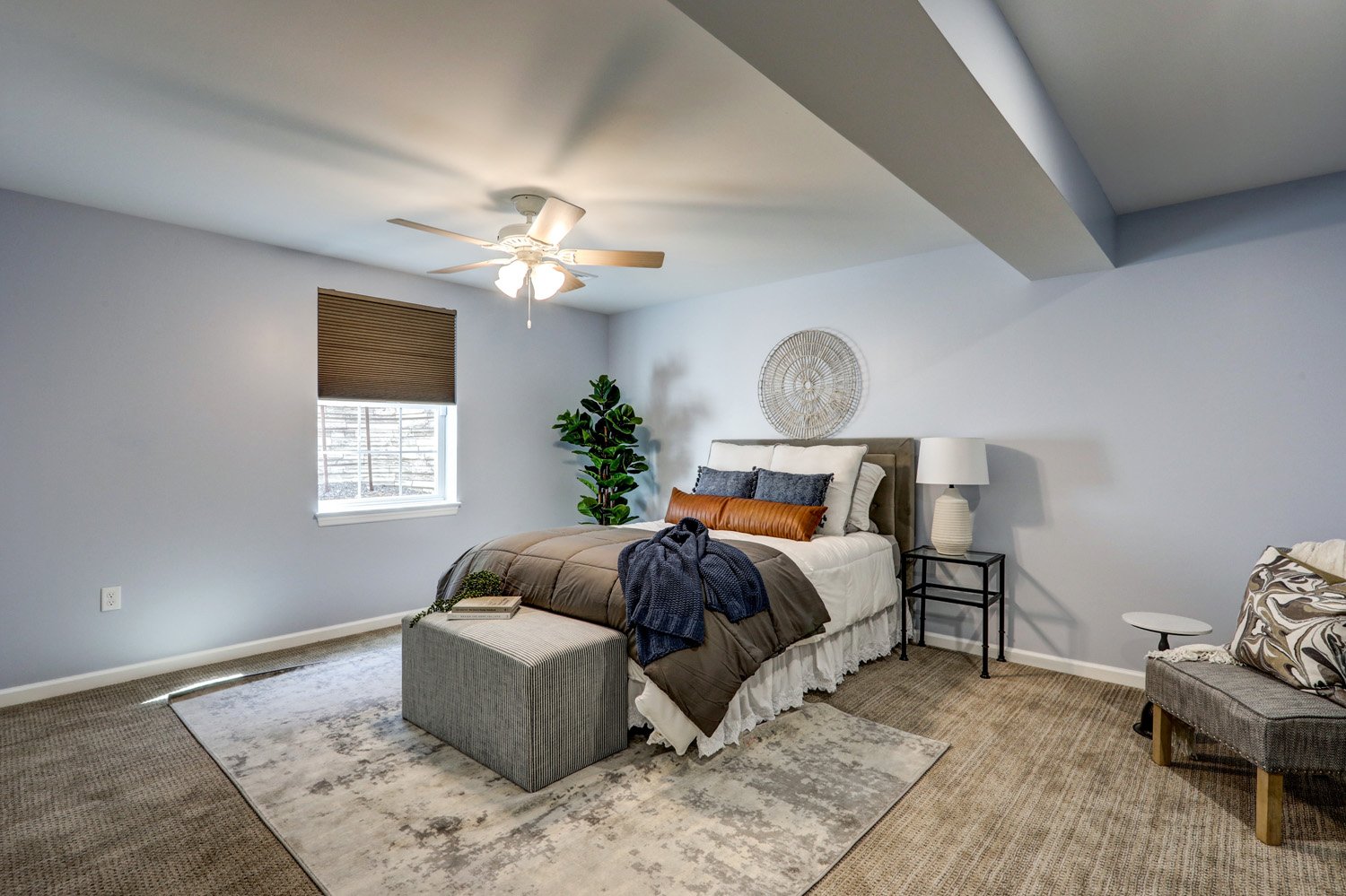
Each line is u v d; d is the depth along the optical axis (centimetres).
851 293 441
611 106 226
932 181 225
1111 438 343
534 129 243
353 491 446
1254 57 202
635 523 561
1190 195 313
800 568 318
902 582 406
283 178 290
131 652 345
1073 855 193
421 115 233
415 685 283
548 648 238
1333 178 287
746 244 388
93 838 202
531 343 537
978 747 263
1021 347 372
